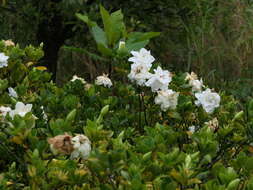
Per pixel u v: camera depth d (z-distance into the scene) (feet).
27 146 5.36
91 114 7.80
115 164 4.55
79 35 20.12
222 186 4.62
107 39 9.27
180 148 6.88
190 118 7.84
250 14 22.08
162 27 20.27
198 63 21.81
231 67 22.18
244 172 5.40
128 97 8.66
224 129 6.32
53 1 18.12
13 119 5.61
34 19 18.97
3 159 5.89
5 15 19.69
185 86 9.02
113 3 17.92
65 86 9.16
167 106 7.52
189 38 21.59
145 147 5.66
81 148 5.07
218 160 6.07
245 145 6.36
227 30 22.31
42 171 4.86
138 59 7.66
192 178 4.88
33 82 9.32
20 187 5.39
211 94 7.52
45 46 19.92
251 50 22.26
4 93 8.11
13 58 9.20
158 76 7.47
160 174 5.08
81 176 4.90
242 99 20.54
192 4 19.19
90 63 21.58
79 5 17.28
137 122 8.08
